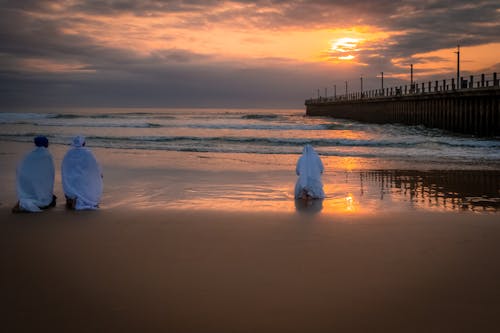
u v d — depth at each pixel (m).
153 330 3.45
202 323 3.56
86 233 6.38
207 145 24.44
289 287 4.30
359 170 14.27
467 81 33.25
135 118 71.38
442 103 37.28
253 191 10.16
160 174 12.93
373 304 3.91
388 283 4.39
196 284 4.38
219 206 8.39
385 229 6.57
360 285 4.35
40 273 4.71
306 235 6.25
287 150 21.52
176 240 6.00
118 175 12.71
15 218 7.30
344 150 21.45
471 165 15.73
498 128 28.50
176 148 22.06
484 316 3.66
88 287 4.30
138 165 15.12
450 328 3.47
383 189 10.52
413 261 5.07
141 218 7.34
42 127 42.69
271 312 3.76
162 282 4.43
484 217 7.39
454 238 6.06
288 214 7.63
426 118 41.34
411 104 45.75
